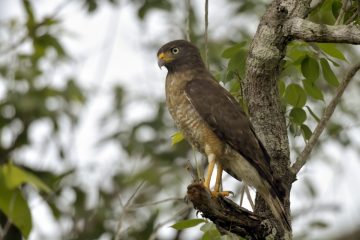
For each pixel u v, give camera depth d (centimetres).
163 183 1417
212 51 1423
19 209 1000
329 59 988
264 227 884
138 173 1396
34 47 1515
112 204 1406
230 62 996
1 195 997
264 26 898
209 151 1070
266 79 911
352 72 944
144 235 1327
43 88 1479
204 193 864
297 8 895
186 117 1099
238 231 886
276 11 893
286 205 928
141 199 1406
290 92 1016
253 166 981
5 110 1455
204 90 1100
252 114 928
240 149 1024
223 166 1079
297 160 936
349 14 973
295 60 997
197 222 905
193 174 953
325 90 1359
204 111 1074
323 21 1105
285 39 891
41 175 1375
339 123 1431
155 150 1465
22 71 1463
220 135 1057
